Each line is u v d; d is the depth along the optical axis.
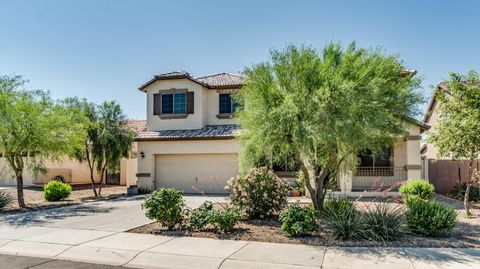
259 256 8.00
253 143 11.34
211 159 22.06
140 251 8.53
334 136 10.28
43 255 8.46
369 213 10.08
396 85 11.12
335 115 10.15
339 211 10.66
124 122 21.84
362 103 10.08
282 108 10.15
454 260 7.48
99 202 18.28
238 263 7.57
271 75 11.27
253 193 12.17
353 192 18.66
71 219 12.95
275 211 12.47
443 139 13.02
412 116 11.62
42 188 25.66
